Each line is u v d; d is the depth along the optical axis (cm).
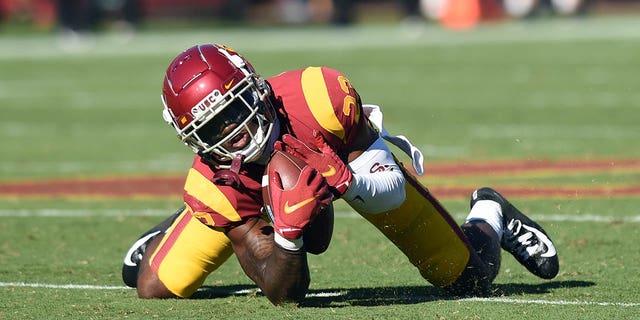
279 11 11719
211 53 1554
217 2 10931
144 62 7756
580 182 3009
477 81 6106
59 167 3669
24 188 3228
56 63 7919
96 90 6303
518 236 1805
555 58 7181
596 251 2125
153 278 1762
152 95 5975
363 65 7088
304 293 1633
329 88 1592
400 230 1669
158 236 1825
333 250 2203
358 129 1605
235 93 1527
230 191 1606
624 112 4672
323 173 1526
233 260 2133
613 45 7856
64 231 2512
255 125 1548
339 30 10338
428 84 6019
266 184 1534
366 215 1648
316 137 1564
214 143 1559
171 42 9125
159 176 3434
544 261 1788
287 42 8844
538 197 2784
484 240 1752
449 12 10694
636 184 2964
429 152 3734
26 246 2328
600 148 3691
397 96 5516
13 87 6569
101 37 9838
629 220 2452
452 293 1741
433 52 7856
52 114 5291
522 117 4622
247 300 1744
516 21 10906
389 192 1586
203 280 1762
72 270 2058
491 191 1825
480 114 4756
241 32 10081
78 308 1708
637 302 1673
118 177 3425
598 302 1675
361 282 1891
